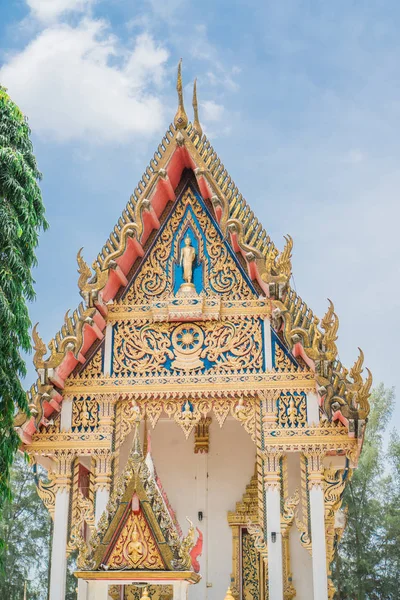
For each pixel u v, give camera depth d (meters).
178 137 17.94
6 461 14.42
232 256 17.84
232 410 16.81
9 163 15.16
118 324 17.52
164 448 20.38
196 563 13.18
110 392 16.95
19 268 14.91
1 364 14.43
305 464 16.33
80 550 12.17
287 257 17.08
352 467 16.69
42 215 16.11
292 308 16.91
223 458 20.28
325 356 16.17
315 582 15.41
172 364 17.09
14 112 16.02
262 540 15.91
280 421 16.50
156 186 17.66
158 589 18.28
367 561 33.62
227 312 17.34
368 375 15.88
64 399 17.02
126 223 17.38
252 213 17.83
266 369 16.86
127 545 12.06
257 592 19.09
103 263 17.14
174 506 19.81
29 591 33.56
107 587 12.17
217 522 19.66
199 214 18.28
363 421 15.59
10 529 33.28
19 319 14.80
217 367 16.98
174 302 17.27
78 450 16.61
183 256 17.80
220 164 18.11
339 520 21.22
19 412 15.68
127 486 12.29
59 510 16.28
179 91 18.39
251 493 19.77
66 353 16.55
